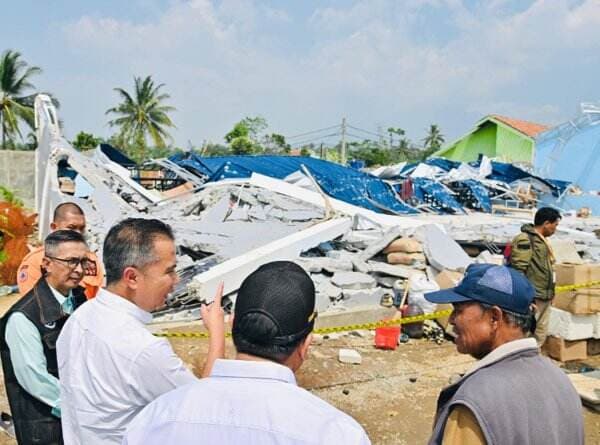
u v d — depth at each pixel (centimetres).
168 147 5266
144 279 207
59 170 1647
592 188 2522
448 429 185
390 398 535
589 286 627
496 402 178
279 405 134
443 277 764
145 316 210
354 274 804
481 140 3609
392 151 5378
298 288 147
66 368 205
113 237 210
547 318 582
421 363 629
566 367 630
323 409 138
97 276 405
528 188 2327
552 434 178
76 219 440
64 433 208
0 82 3919
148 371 191
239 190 1252
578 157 2581
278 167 1958
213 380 144
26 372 250
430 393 548
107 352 193
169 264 212
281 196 1269
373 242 907
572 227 1410
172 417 138
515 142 3375
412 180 2070
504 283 199
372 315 737
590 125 2556
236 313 148
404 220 1189
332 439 129
